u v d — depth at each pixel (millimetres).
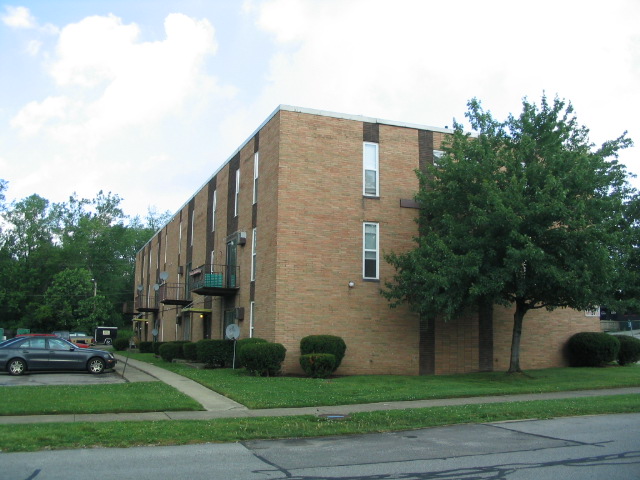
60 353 20812
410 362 21828
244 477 7289
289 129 21719
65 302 55531
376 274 22047
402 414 12398
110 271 72562
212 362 23734
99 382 18094
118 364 26203
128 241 77562
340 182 22062
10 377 19547
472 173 19047
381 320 21781
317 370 19484
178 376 19969
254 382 17531
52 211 71062
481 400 14953
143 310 44688
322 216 21641
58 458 8320
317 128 22094
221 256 28562
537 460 8320
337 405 13953
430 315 19938
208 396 14992
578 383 18109
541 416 12422
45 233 69250
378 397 14867
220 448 9211
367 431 10750
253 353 19672
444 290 18641
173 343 29328
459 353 22500
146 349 40938
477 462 8195
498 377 19797
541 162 19000
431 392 15852
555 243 17875
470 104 20453
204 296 30766
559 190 17297
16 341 20734
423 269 18688
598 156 19000
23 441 9211
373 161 22766
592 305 18812
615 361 25656
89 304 56500
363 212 22188
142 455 8617
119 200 74938
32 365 20484
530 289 18844
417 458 8477
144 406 12859
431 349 22156
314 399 14375
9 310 59906
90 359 21109
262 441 9844
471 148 19578
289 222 21203
